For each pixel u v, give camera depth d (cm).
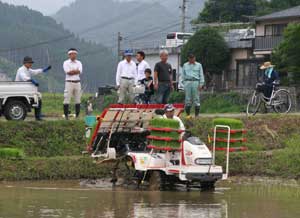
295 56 9431
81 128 4884
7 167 4088
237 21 16138
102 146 4150
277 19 11944
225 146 4075
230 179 4175
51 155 4641
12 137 4662
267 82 5581
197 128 4922
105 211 2961
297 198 3409
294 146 4666
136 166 3791
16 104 4850
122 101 4888
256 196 3475
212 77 12700
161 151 3794
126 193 3597
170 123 3688
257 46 12050
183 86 5184
